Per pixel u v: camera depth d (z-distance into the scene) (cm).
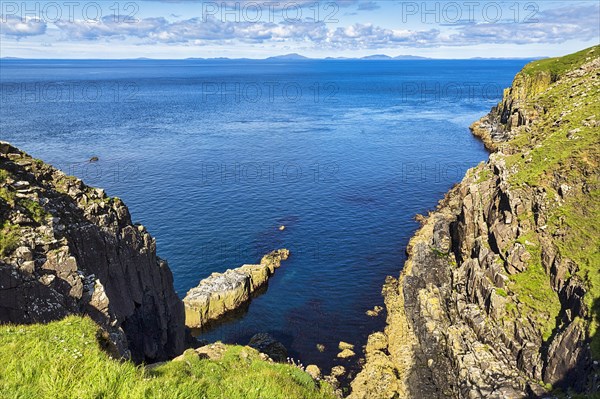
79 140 14112
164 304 3988
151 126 17025
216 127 17088
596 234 3888
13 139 13825
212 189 9825
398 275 6469
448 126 17325
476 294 4538
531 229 4503
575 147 5009
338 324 5431
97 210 3478
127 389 1428
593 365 2931
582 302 3362
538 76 12738
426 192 9894
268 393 1809
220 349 2734
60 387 1393
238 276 6041
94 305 2828
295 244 7450
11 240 2625
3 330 1866
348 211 8800
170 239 7469
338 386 4325
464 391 3681
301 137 15350
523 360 3603
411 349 4572
